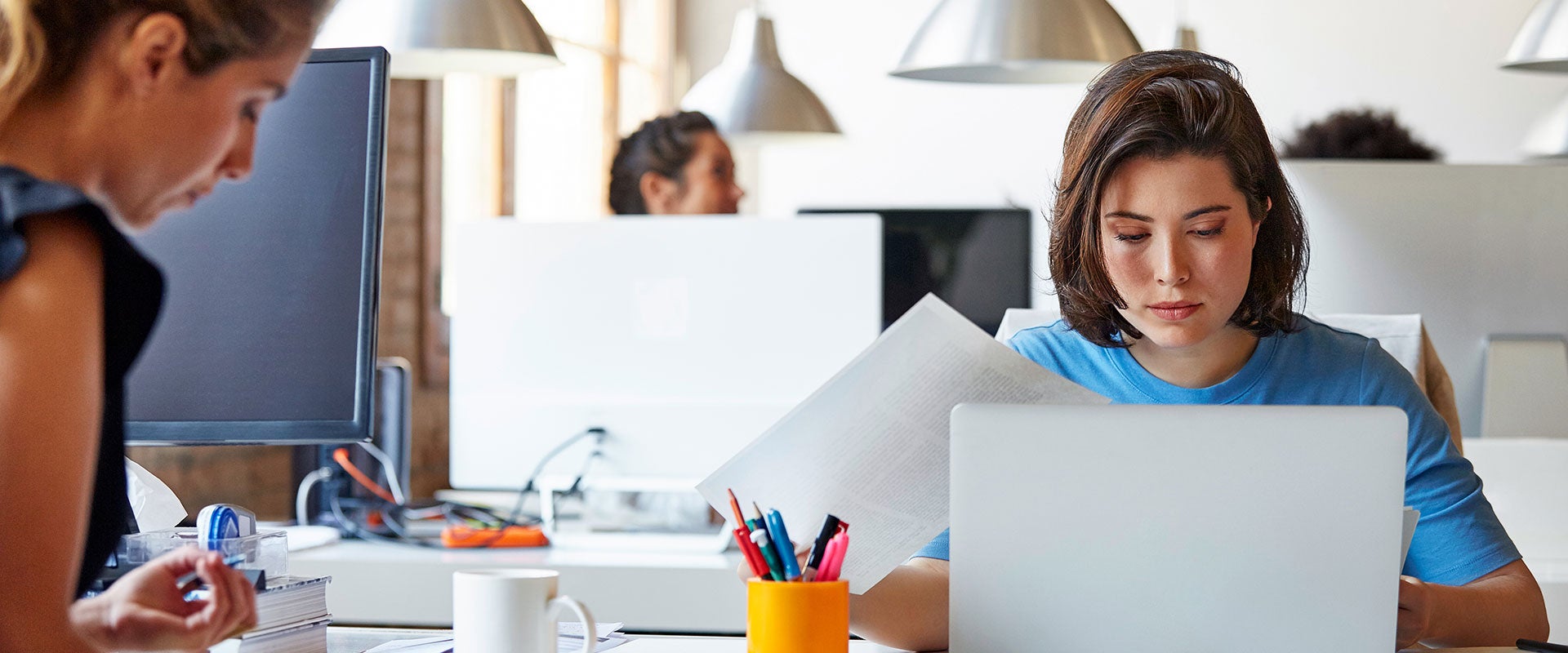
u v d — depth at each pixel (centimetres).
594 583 191
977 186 628
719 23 662
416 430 465
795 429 106
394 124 443
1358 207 226
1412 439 133
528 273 214
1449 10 586
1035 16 231
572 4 557
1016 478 100
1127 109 118
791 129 372
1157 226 117
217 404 114
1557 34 262
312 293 114
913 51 242
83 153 73
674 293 210
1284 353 137
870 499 109
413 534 218
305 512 221
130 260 71
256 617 82
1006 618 100
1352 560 97
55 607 65
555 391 213
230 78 76
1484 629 117
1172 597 98
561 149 555
